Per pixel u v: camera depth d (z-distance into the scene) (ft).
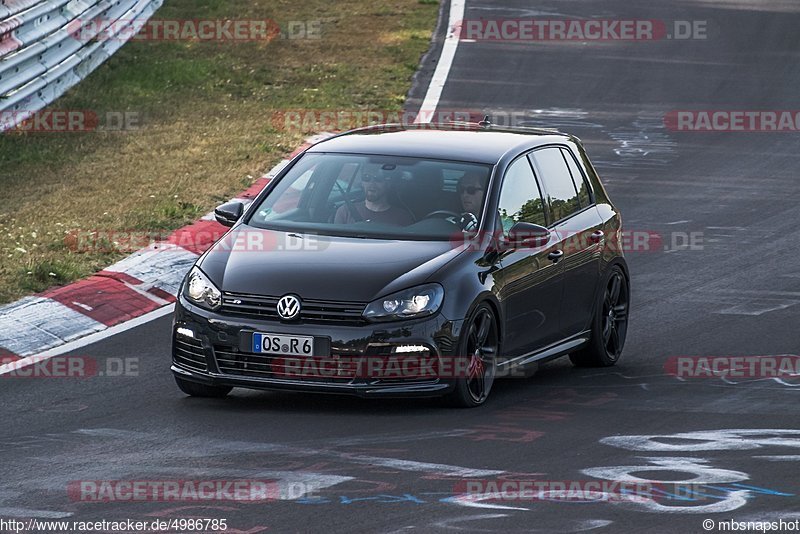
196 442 93.76
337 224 111.55
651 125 250.37
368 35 322.14
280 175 117.80
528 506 79.00
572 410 104.88
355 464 87.97
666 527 75.46
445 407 105.19
